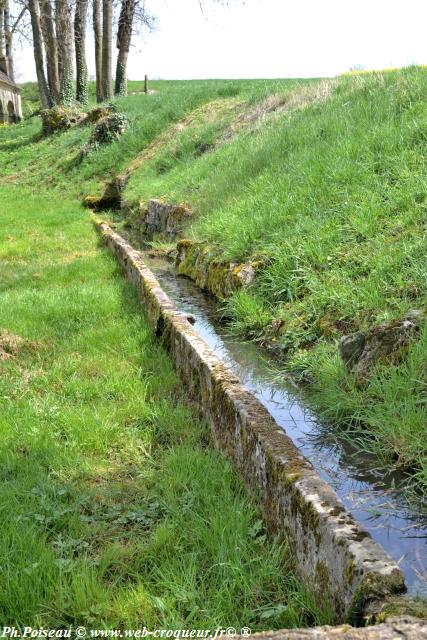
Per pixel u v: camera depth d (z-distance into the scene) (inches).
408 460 140.4
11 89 1819.6
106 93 1189.1
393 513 123.3
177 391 201.6
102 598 108.0
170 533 124.4
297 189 328.8
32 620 104.4
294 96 597.6
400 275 204.7
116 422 178.1
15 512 133.5
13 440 168.9
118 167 812.0
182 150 680.4
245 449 141.1
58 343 250.8
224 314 272.8
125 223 594.2
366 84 451.8
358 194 279.4
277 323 236.1
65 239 503.8
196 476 146.6
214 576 114.0
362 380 171.2
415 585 97.8
